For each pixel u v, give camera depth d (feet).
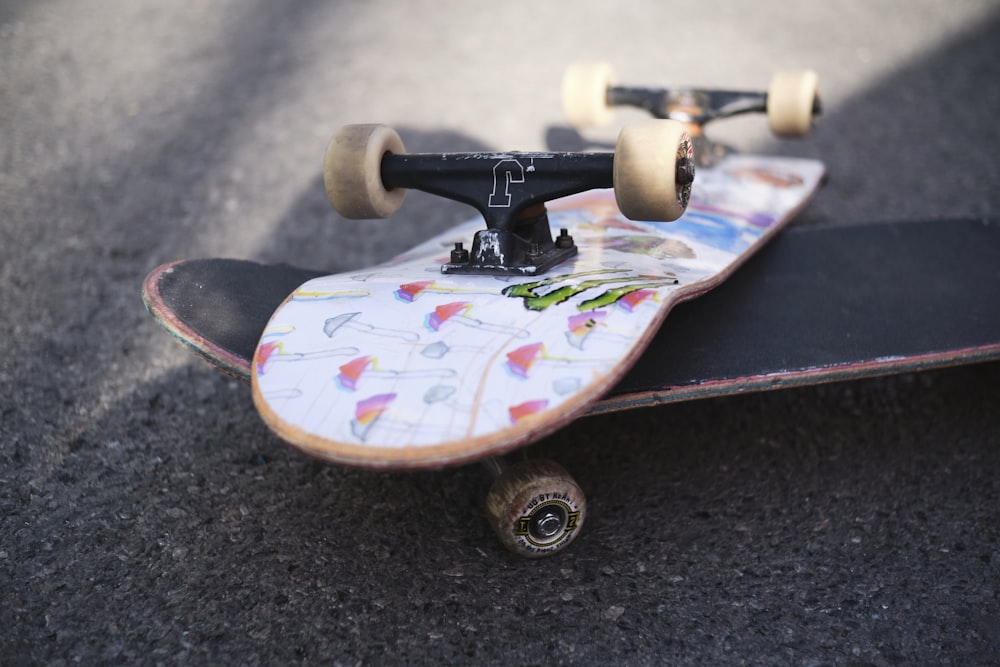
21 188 10.13
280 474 6.05
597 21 15.61
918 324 6.15
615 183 5.05
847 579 5.26
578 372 4.35
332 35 14.90
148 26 15.10
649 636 4.85
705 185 7.61
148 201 10.00
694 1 16.66
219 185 10.41
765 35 15.15
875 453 6.41
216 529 5.54
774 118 8.25
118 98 12.46
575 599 5.08
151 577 5.16
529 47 14.44
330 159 5.41
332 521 5.62
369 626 4.87
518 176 5.38
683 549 5.48
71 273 8.59
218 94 12.71
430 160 5.49
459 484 5.97
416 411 4.21
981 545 5.53
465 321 4.75
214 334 5.17
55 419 6.57
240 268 6.10
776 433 6.61
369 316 4.90
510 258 5.38
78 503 5.72
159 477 5.99
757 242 6.64
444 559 5.34
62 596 5.00
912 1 16.62
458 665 4.66
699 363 5.55
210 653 4.69
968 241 7.55
